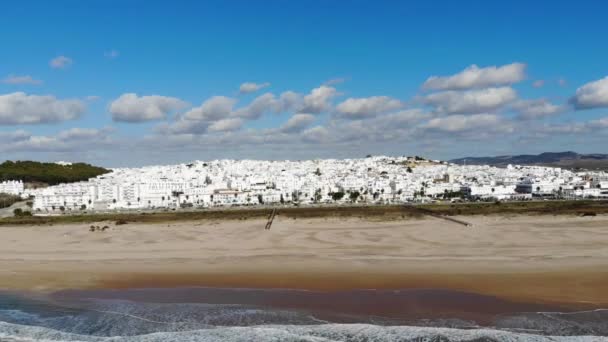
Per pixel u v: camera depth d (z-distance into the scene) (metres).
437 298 39.56
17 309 39.47
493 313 35.84
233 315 36.91
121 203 183.75
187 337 32.72
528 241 63.06
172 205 192.12
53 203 181.38
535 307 36.84
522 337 31.20
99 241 74.75
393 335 32.06
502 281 43.59
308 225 93.56
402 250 59.22
